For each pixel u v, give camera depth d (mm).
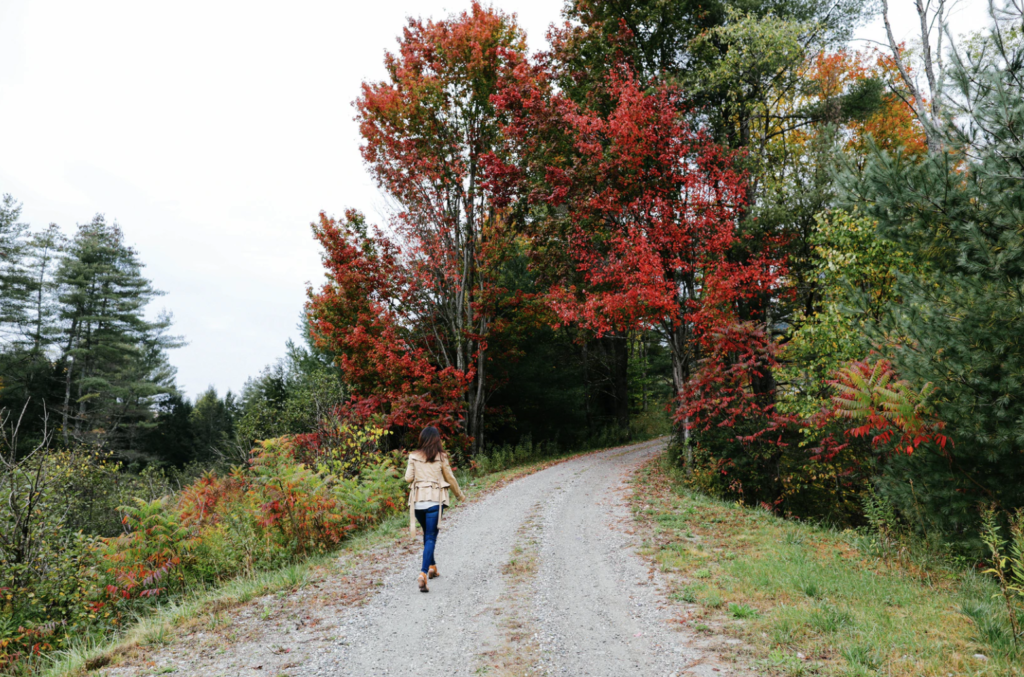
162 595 7543
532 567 7238
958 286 6645
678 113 14977
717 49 16906
